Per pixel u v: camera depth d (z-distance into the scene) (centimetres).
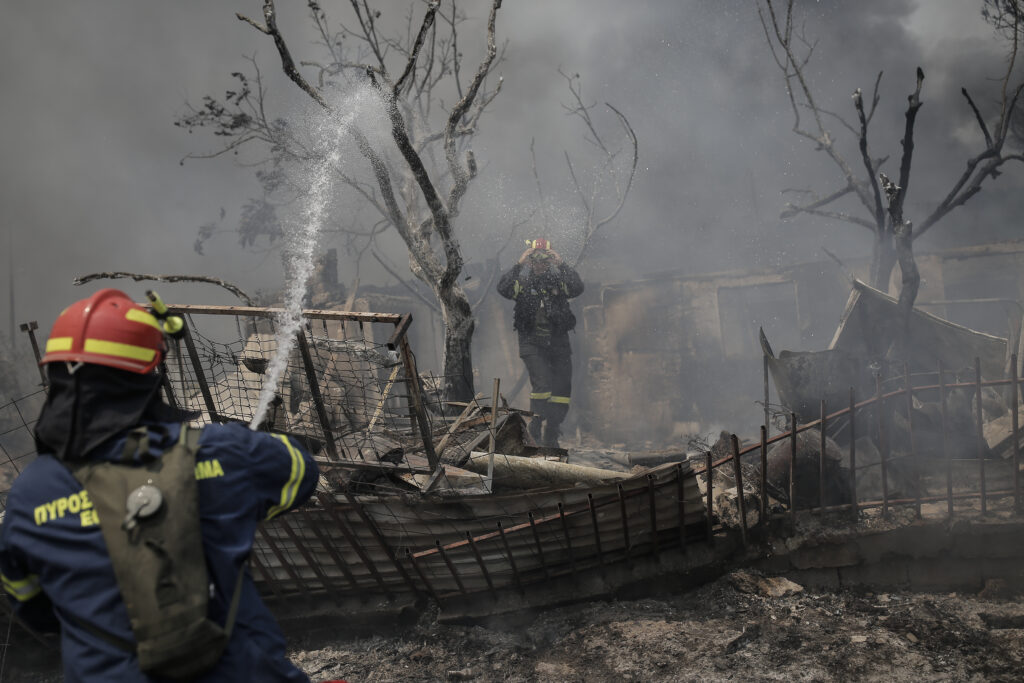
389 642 430
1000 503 439
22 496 156
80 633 150
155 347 165
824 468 439
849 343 627
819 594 429
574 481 441
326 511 410
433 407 543
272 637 162
